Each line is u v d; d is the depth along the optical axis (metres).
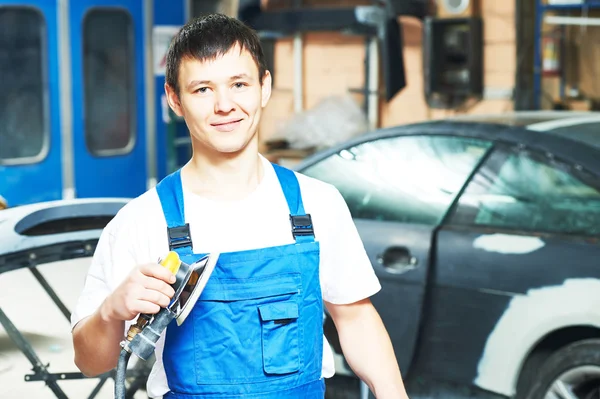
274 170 2.35
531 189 4.61
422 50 9.74
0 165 8.38
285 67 10.89
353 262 2.36
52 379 3.44
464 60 9.22
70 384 3.55
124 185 9.22
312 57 10.68
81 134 8.86
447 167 4.93
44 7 8.55
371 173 5.16
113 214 3.69
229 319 2.17
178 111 2.33
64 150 8.76
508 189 4.67
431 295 4.59
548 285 4.26
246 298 2.18
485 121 5.02
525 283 4.32
